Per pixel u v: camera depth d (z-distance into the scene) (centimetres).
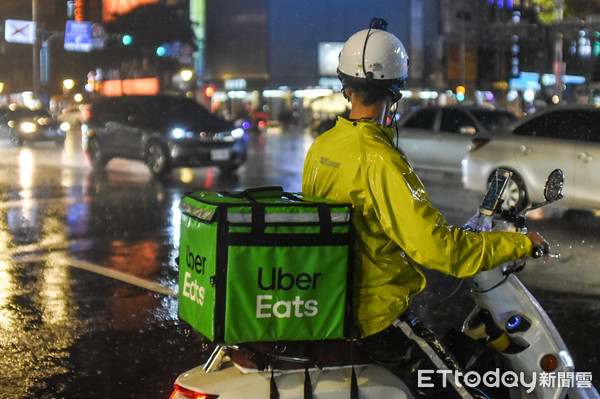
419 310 624
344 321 239
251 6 4291
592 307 635
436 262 240
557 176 275
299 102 4534
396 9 3897
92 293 699
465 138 1487
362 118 261
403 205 241
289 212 232
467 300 650
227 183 1546
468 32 3741
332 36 4184
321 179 263
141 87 3288
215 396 251
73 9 3378
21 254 863
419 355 256
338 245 236
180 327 604
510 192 1124
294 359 252
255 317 232
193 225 242
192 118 1700
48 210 1176
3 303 666
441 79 3778
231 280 229
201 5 4350
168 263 818
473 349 283
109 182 1563
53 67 4175
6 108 2870
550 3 3503
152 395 477
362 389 253
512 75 3638
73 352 549
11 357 538
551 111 1102
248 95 4762
